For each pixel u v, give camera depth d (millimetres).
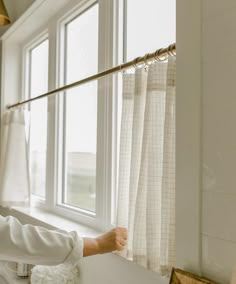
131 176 1220
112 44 1615
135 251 1157
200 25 940
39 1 2096
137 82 1227
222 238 873
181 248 981
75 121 2098
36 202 2496
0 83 2914
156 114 1140
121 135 1296
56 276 1461
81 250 1086
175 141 1027
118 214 1296
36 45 2738
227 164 864
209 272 907
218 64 892
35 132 2650
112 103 1607
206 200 918
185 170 974
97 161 1684
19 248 1032
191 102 958
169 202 1060
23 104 2555
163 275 1064
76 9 2039
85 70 2006
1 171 2607
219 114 887
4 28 2838
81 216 1883
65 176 2223
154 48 1429
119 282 1308
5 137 2672
